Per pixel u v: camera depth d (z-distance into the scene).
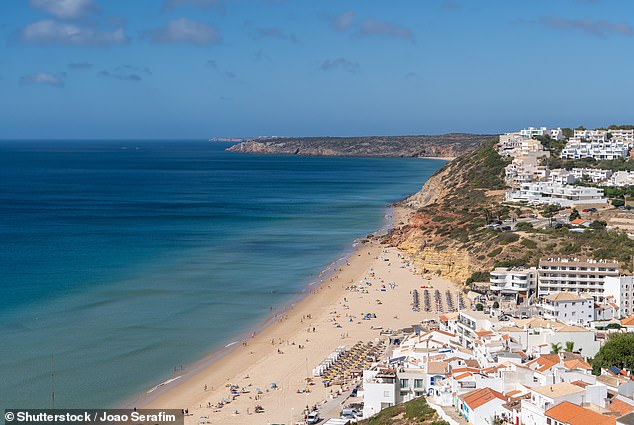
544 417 76.50
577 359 102.38
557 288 168.50
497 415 82.62
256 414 109.00
